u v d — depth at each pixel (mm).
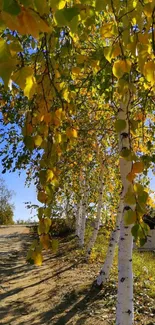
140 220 1294
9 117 4590
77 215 17094
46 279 8812
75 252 12617
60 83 1871
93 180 10938
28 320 5750
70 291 7383
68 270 9758
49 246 1544
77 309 6230
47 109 1592
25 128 1597
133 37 1249
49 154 1642
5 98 3650
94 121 6727
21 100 4066
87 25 1231
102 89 3072
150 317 5656
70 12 870
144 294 6863
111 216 10359
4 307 6465
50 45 1554
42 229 1552
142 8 1238
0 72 895
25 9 871
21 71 1095
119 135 4145
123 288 4371
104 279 7488
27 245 16781
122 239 4535
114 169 8859
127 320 4277
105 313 5914
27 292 7570
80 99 4621
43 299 6965
